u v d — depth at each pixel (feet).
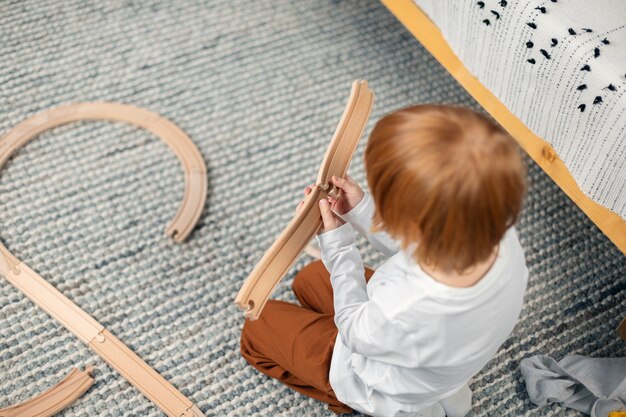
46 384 3.92
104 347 3.99
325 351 3.44
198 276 4.34
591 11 3.56
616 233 3.79
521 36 3.65
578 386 3.95
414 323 2.52
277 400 3.95
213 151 4.83
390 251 3.35
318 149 4.90
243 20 5.47
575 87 3.48
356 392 3.19
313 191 2.97
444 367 2.68
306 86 5.19
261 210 4.61
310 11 5.57
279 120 5.01
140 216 4.53
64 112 4.83
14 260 4.25
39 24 5.29
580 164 3.66
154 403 3.90
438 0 4.16
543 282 4.38
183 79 5.14
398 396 3.00
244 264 4.40
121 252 4.39
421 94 5.19
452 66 4.51
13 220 4.45
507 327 2.73
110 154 4.76
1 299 4.16
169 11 5.45
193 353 4.08
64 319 4.06
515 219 2.27
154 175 4.70
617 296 4.35
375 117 5.04
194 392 3.95
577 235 4.57
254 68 5.24
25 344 4.03
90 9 5.40
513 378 4.06
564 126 3.66
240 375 4.02
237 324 4.19
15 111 4.88
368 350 2.77
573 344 4.18
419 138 2.12
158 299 4.24
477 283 2.42
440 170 2.09
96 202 4.56
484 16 3.80
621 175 3.44
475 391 4.00
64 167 4.68
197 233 4.49
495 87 4.05
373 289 2.74
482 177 2.08
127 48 5.24
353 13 5.60
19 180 4.60
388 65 5.33
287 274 4.36
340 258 3.02
